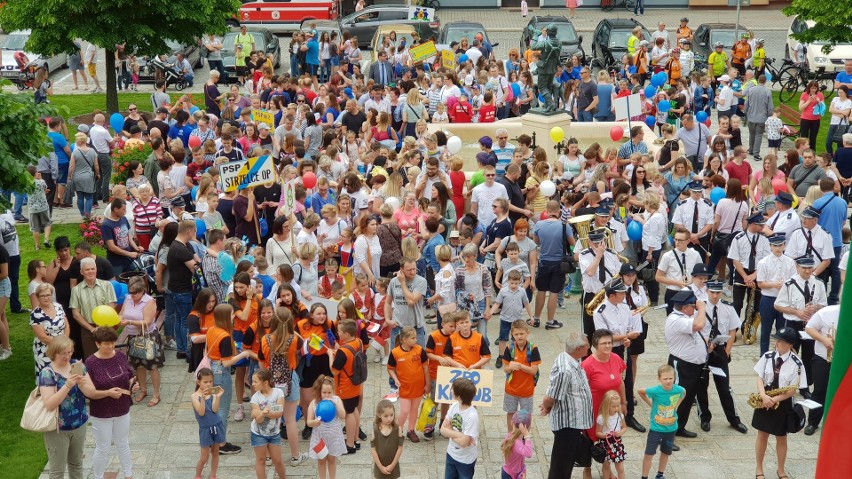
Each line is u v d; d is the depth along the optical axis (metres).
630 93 24.91
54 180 19.83
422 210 15.23
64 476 10.74
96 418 10.38
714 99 28.23
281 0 40.41
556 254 14.45
